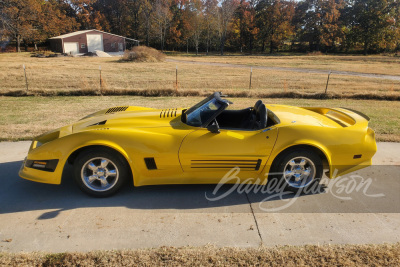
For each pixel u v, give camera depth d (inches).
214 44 3570.4
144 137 146.7
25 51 2738.7
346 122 168.1
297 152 151.2
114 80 826.2
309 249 110.3
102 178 150.0
